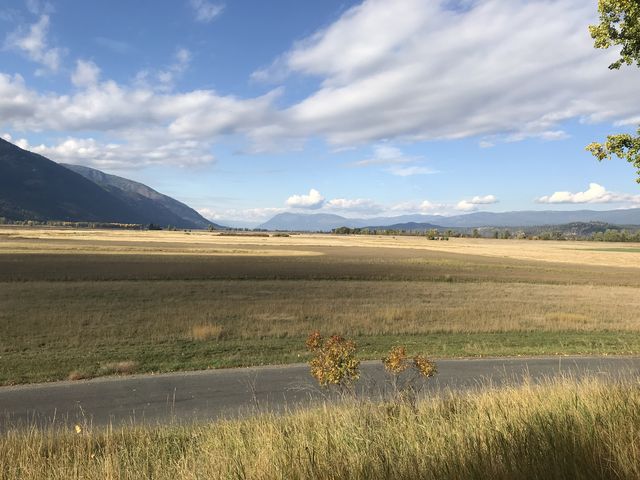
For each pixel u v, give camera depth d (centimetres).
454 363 1341
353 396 655
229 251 7862
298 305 2600
